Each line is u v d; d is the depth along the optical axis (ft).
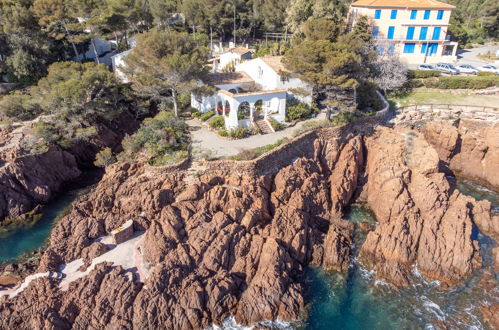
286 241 119.65
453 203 136.26
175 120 155.02
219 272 108.68
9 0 215.31
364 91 183.21
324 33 185.06
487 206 141.18
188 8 272.31
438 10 237.45
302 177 142.82
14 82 211.82
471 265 120.06
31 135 160.56
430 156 154.71
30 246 130.93
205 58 193.57
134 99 190.39
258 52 244.63
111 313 98.27
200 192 128.36
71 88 157.69
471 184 172.04
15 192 145.89
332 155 160.97
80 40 218.59
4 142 160.56
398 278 116.16
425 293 112.88
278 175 139.95
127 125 188.03
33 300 101.81
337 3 253.44
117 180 140.97
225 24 288.51
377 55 201.05
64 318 97.60
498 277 117.39
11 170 147.23
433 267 117.91
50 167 158.20
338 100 166.20
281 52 228.84
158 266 105.81
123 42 267.18
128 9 248.52
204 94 167.73
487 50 279.28
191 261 109.70
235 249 114.32
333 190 146.92
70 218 126.41
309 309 107.55
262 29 302.04
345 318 105.60
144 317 97.04
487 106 192.85
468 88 209.36
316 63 157.58
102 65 195.83
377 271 119.14
